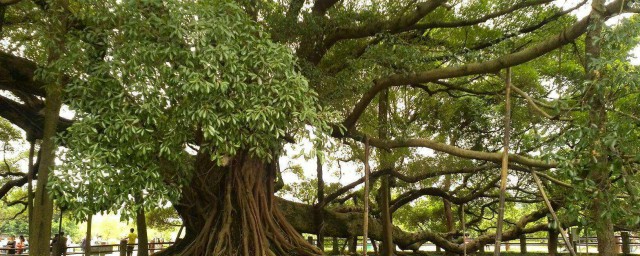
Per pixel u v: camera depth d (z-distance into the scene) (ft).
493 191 56.54
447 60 38.88
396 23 36.55
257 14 35.47
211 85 23.86
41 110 41.93
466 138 49.42
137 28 24.86
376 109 46.44
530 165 32.48
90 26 27.07
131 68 24.54
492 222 78.89
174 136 26.14
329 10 38.70
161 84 24.91
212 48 24.38
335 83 36.09
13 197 61.98
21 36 35.55
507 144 31.04
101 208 25.21
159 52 24.48
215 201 35.96
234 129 25.76
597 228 25.75
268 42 26.20
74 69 26.78
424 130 49.96
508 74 31.60
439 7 41.16
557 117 28.99
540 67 45.14
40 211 31.86
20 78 35.65
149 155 26.32
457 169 46.50
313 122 25.95
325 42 39.29
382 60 34.81
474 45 41.29
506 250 78.38
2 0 28.40
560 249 62.85
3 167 58.23
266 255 33.42
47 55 31.55
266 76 26.16
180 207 39.45
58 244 53.57
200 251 34.53
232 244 33.88
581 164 25.62
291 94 25.45
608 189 25.34
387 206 45.06
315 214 48.03
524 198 51.75
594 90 25.89
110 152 24.81
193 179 36.52
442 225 64.90
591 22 25.77
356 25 38.68
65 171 23.89
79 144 24.49
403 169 46.29
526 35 43.47
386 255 44.29
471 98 47.85
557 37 28.25
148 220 55.16
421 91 49.34
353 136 39.01
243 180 35.24
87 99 25.94
